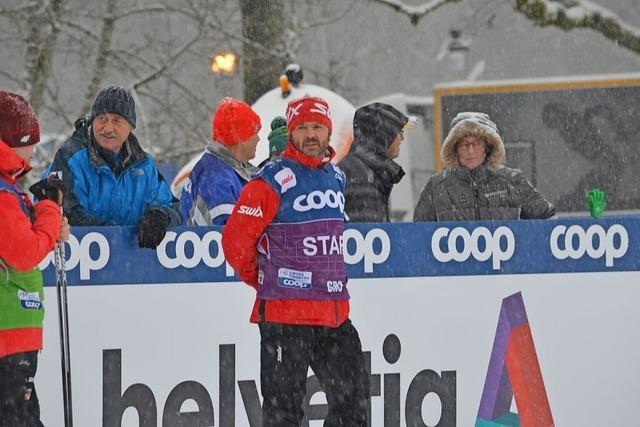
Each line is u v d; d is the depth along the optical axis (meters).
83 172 18.14
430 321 19.52
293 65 34.66
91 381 17.89
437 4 56.56
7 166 15.02
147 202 18.58
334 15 67.19
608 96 46.72
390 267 19.31
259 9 49.75
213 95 67.44
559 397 20.27
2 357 15.09
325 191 16.42
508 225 19.92
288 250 16.22
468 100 47.53
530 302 20.08
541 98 46.84
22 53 59.53
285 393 16.16
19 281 15.19
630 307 20.59
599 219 20.47
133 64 61.47
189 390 18.39
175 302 18.30
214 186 19.33
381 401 19.27
